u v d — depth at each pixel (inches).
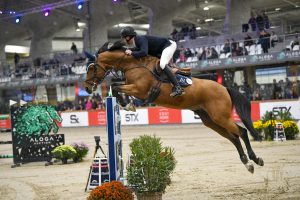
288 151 565.6
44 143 586.6
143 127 1123.3
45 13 1482.5
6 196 384.5
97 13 1609.3
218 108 336.2
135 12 1793.8
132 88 320.2
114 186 290.8
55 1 1535.4
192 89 329.4
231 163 495.5
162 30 1485.0
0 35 1920.5
